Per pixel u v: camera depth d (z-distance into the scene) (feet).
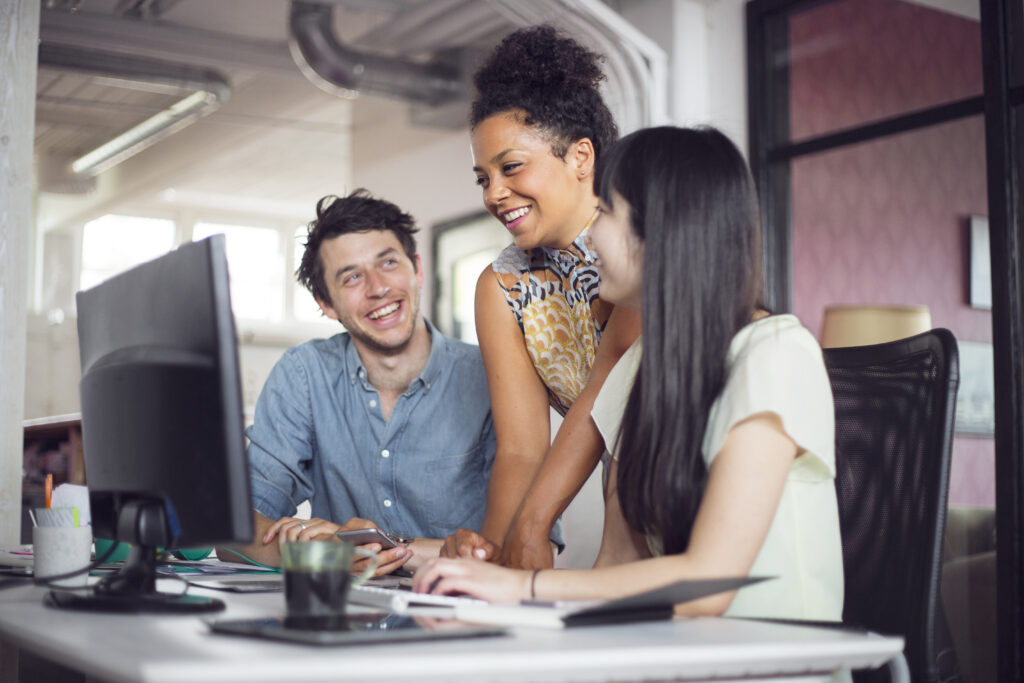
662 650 2.89
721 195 4.04
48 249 34.09
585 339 6.04
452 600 3.76
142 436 3.91
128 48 19.10
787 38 14.24
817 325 13.71
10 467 8.31
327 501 7.39
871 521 4.59
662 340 4.02
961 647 11.67
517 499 5.92
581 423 5.36
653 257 4.04
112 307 4.27
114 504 4.20
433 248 20.65
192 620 3.48
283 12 19.65
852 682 4.24
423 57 20.62
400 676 2.63
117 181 31.94
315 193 34.24
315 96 24.02
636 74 14.07
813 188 13.91
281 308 36.47
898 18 12.98
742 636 3.22
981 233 12.10
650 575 3.73
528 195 5.57
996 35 11.78
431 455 7.18
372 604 3.82
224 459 3.46
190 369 3.61
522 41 5.60
